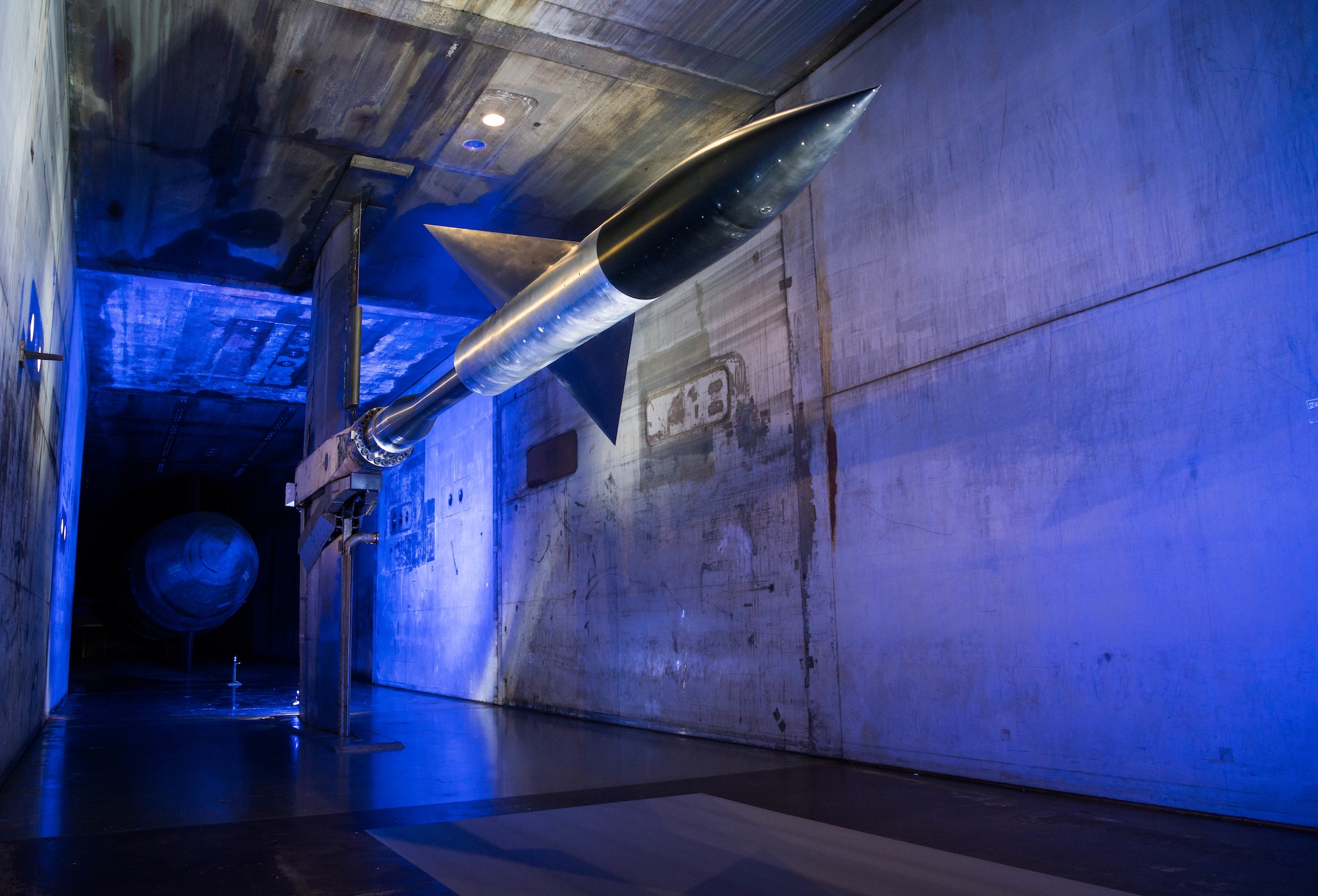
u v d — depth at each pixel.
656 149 7.61
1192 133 4.38
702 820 4.27
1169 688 4.30
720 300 7.67
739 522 7.28
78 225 8.63
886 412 5.96
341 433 7.30
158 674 18.11
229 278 10.03
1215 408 4.21
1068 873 3.29
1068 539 4.79
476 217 8.77
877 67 6.18
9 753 5.84
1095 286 4.76
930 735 5.48
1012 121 5.26
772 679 6.82
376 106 6.82
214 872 3.49
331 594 8.12
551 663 10.18
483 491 12.30
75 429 11.04
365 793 5.15
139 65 6.20
